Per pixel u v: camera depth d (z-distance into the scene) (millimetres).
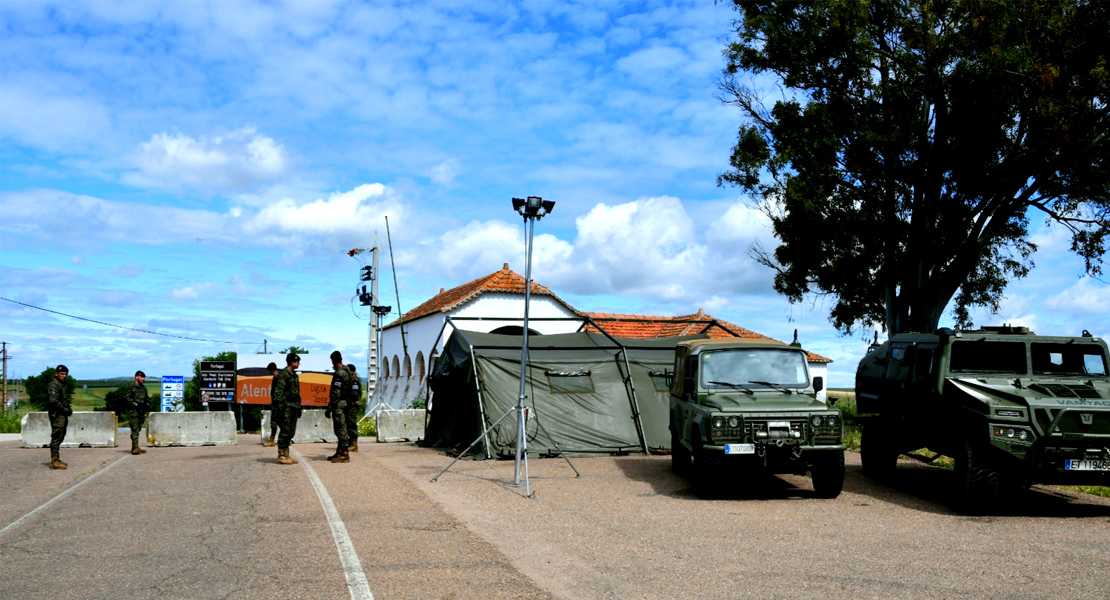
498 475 13047
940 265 26625
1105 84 21438
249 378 46500
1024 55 21672
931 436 10883
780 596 5816
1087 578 6395
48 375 89500
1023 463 9320
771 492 11227
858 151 25266
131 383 18125
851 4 24141
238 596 5664
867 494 11133
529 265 12352
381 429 22453
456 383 18641
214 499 10164
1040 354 10758
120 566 6562
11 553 7078
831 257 27719
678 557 7062
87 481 12242
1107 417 9359
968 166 23875
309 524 8391
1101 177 22609
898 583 6195
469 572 6406
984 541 7871
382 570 6430
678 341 19672
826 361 37562
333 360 15375
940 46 23062
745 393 11273
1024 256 29938
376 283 35531
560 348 18547
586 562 6852
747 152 26344
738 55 26719
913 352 11852
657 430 17547
